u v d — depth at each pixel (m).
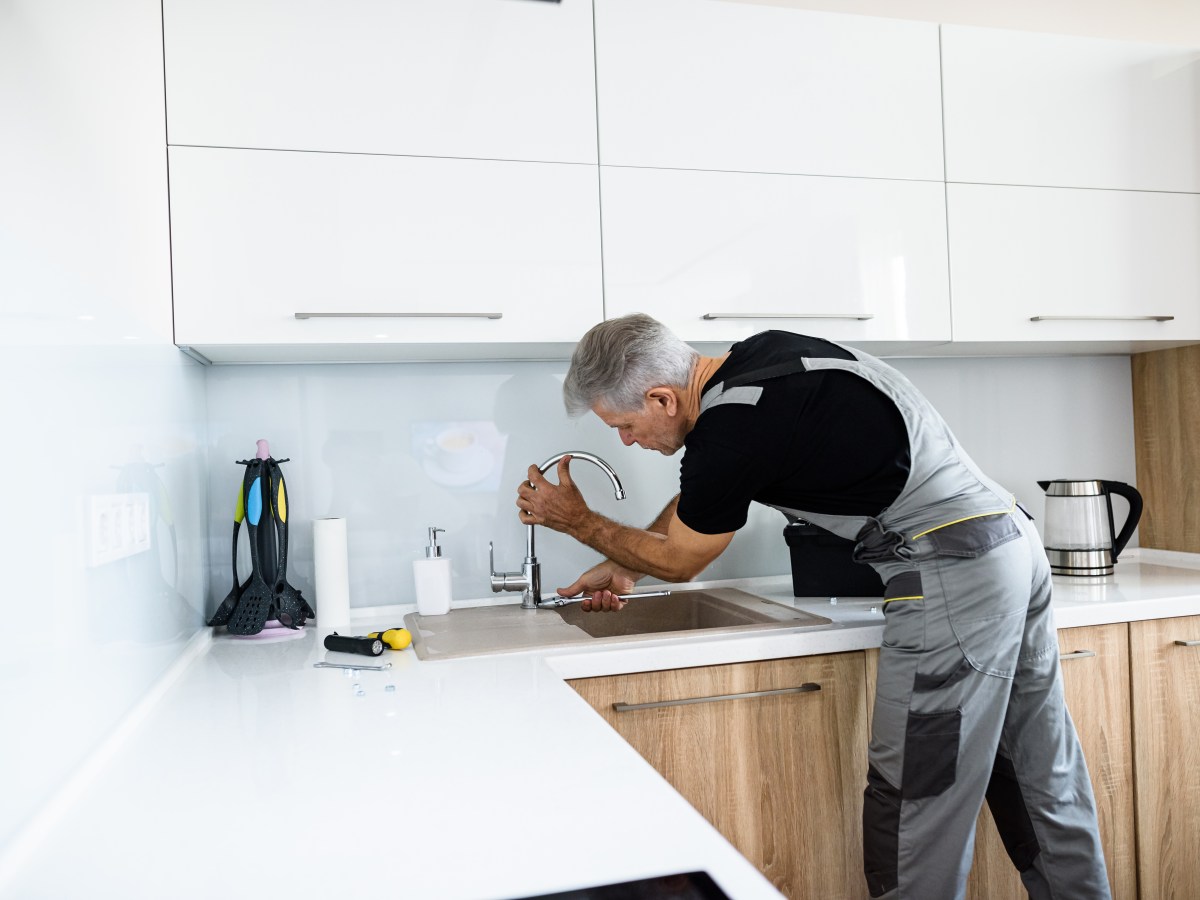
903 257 2.01
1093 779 1.84
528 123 1.81
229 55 1.66
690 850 0.75
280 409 2.03
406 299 1.74
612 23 1.85
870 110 2.00
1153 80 2.19
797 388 1.51
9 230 0.81
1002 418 2.50
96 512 1.05
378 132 1.73
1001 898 1.80
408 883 0.71
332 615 1.88
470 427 2.14
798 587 2.05
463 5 1.77
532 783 0.93
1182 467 2.45
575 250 1.83
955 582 1.53
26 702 0.82
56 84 0.99
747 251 1.92
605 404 1.66
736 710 1.65
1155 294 2.19
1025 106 2.09
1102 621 1.84
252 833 0.82
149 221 1.48
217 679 1.47
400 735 1.13
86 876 0.74
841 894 1.70
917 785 1.54
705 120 1.90
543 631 1.78
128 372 1.23
